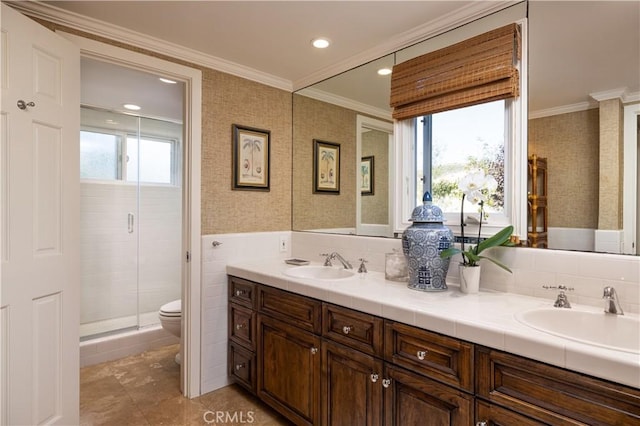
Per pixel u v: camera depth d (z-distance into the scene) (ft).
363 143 7.81
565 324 4.52
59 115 5.79
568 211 5.01
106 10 5.97
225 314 8.21
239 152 8.39
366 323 5.16
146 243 11.63
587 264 4.75
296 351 6.36
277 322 6.80
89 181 10.50
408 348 4.65
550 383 3.44
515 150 5.53
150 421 6.79
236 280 7.91
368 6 5.83
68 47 5.95
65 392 5.90
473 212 6.05
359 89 7.85
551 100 5.19
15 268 5.11
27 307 5.28
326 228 8.60
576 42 4.99
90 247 10.50
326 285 6.00
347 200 8.12
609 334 4.27
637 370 2.95
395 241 7.12
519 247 5.37
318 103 8.77
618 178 4.64
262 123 8.86
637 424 2.95
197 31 6.70
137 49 6.89
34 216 5.38
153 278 11.78
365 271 7.29
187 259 7.69
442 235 5.59
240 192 8.46
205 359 7.89
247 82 8.56
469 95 6.00
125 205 11.19
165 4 5.78
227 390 8.06
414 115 6.84
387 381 4.87
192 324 7.70
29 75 5.30
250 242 8.62
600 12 4.83
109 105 10.22
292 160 9.49
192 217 7.66
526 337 3.58
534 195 5.33
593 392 3.19
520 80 5.47
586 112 4.90
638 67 4.55
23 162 5.22
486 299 5.07
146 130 11.61
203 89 7.81
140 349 10.20
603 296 4.54
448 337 4.23
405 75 6.97
